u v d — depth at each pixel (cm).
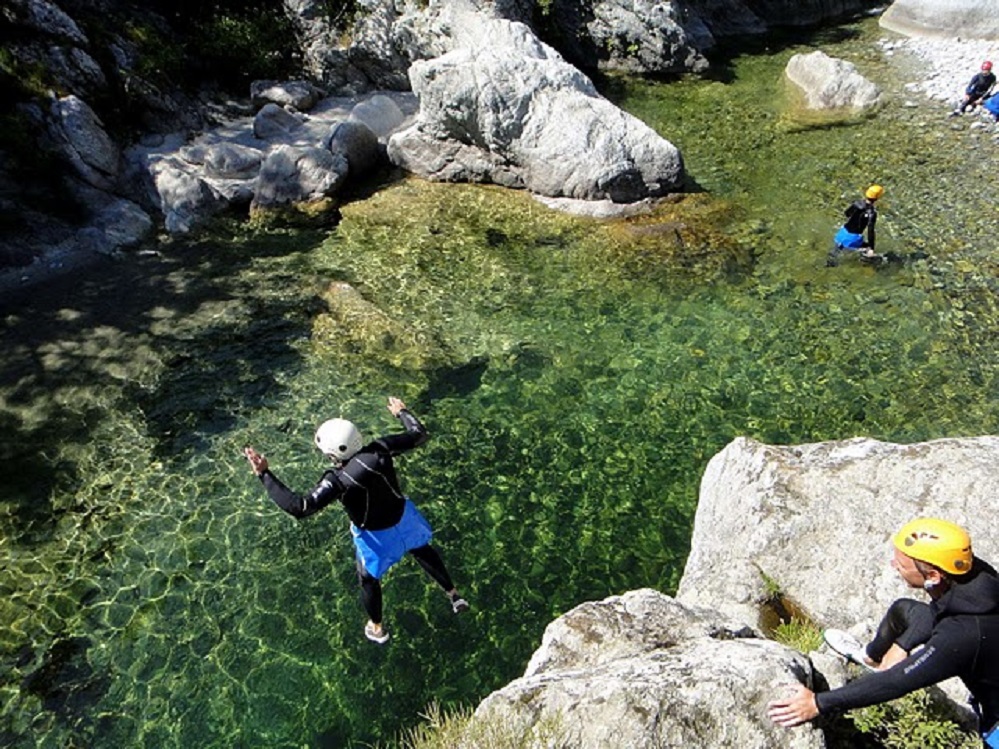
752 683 517
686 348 1303
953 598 417
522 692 547
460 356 1307
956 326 1311
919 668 421
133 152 1778
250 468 1116
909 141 1897
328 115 2025
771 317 1356
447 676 862
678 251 1518
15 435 1166
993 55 2309
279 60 2156
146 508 1062
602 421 1181
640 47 2367
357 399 1229
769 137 1959
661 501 1062
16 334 1355
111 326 1376
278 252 1570
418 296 1438
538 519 1042
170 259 1555
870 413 1166
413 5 2144
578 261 1513
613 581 962
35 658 887
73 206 1620
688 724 500
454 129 1742
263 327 1372
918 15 2578
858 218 1427
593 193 1647
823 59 2164
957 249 1491
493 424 1183
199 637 907
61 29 1753
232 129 1948
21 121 1609
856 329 1320
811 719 477
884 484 787
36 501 1069
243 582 968
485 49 1775
